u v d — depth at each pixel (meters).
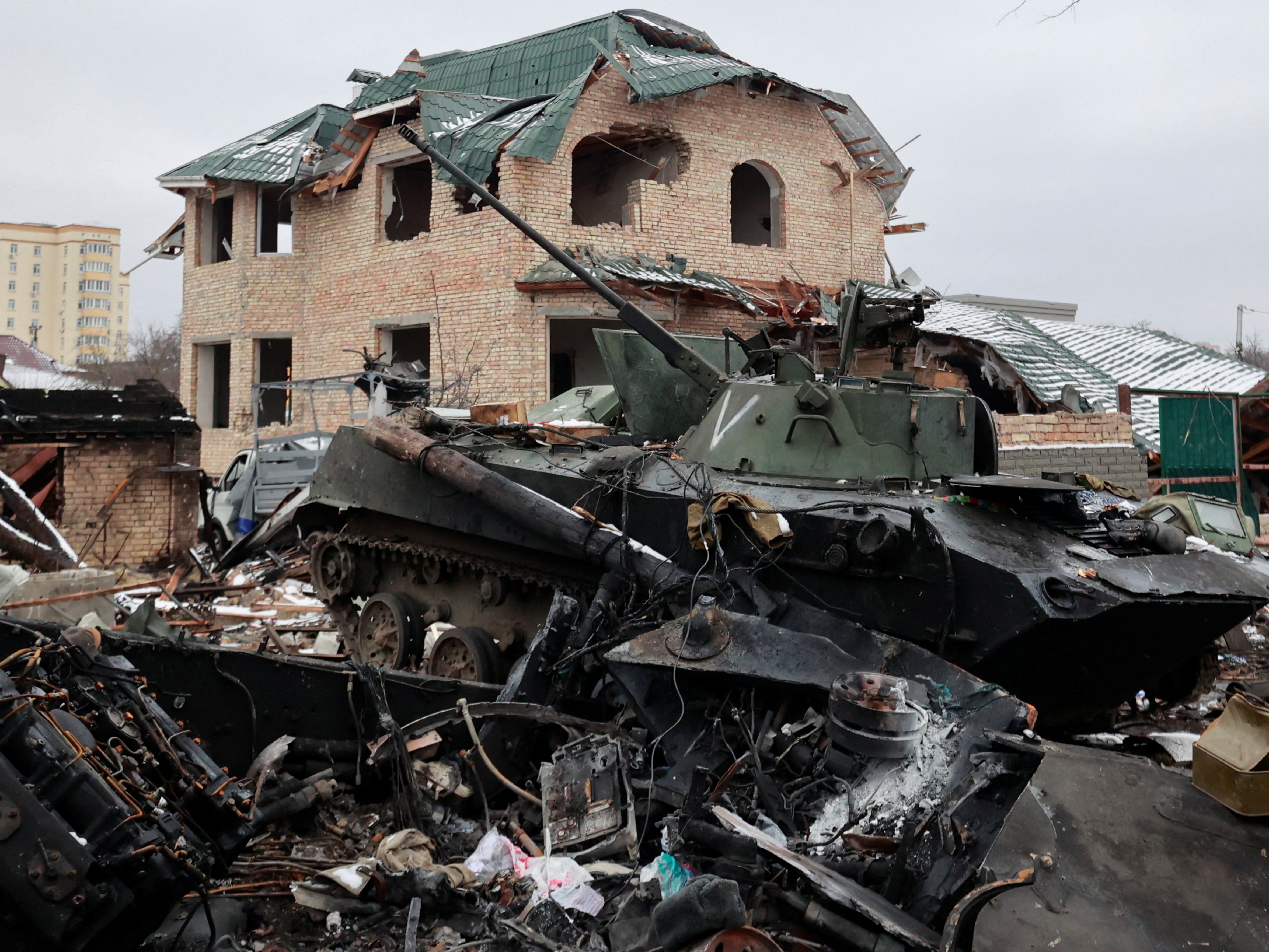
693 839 4.55
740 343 8.30
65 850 3.42
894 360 7.15
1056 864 4.16
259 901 4.82
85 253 88.56
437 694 6.18
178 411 13.62
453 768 5.78
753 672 5.09
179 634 5.77
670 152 19.41
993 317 19.72
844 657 5.07
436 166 18.23
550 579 7.31
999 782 4.21
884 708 4.56
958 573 5.11
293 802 5.47
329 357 20.66
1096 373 17.92
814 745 4.95
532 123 17.09
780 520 5.64
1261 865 4.19
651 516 6.52
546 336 17.42
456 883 4.74
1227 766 4.49
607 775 5.34
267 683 5.79
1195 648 5.61
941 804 4.29
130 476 13.32
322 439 16.44
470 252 17.77
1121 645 5.18
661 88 17.36
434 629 8.31
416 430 8.16
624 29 20.80
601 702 6.28
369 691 5.93
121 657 4.52
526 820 5.57
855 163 21.00
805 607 5.62
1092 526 5.97
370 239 19.70
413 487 8.12
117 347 85.44
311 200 21.08
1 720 3.61
